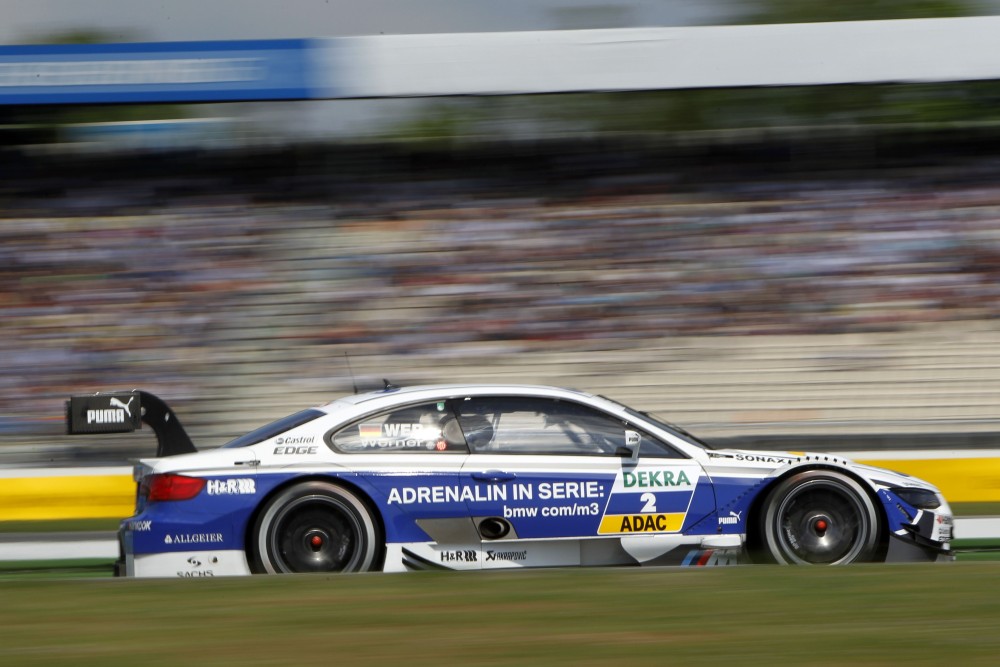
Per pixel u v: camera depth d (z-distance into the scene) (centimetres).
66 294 4494
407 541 2078
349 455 2108
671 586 1511
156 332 4422
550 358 4394
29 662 1100
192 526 2047
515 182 4775
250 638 1202
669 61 4253
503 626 1253
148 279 4538
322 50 4219
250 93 4153
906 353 4372
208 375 4341
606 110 4759
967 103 4672
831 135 4750
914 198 4719
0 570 2648
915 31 4222
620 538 2127
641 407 4300
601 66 4241
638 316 4503
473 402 2192
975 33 4222
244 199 4709
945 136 4753
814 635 1185
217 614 1345
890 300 4528
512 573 1645
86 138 4647
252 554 2056
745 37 4244
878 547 2152
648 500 2128
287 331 4456
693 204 4728
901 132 4750
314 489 2069
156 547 2050
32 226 4603
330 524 2078
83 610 1380
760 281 4575
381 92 4216
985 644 1131
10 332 4381
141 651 1144
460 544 2095
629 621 1273
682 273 4594
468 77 4238
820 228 4659
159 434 2394
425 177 4775
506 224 4694
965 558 2570
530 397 2209
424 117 4750
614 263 4616
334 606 1389
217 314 4481
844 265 4600
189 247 4616
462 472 2108
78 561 2791
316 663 1088
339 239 4650
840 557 2134
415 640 1184
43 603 1435
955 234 4641
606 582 1550
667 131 4769
